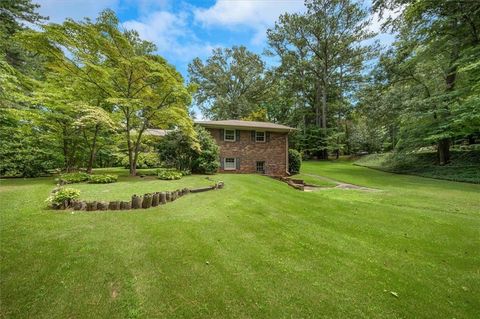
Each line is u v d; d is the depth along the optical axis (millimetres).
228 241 4191
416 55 16062
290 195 8492
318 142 27906
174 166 13289
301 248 4094
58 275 2875
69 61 9688
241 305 2568
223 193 7914
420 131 16594
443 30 14227
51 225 4355
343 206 7148
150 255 3516
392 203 8094
